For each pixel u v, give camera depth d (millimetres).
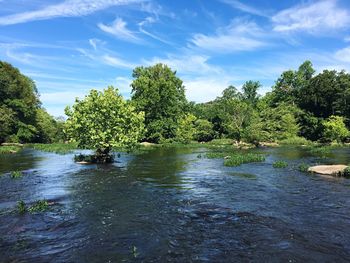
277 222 12000
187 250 9555
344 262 8695
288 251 9398
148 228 11492
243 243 10031
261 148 52156
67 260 8930
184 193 17031
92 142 29531
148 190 17812
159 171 24984
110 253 9375
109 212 13484
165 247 9781
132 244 10039
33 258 9070
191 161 32125
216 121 80438
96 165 28812
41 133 78062
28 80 80000
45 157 36938
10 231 11219
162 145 62906
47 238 10562
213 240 10312
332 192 16922
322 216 12711
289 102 87062
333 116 63969
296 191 17266
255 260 8844
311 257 9008
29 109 70250
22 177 22156
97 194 16828
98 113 29188
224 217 12711
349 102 67062
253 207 14117
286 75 98688
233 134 68750
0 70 64562
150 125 67188
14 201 15359
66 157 36781
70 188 18375
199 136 77562
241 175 22734
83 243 10125
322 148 46594
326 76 75000
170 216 12914
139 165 28781
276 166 26922
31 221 12273
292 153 40750
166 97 69125
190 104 90312
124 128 30766
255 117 69625
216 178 21578
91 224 11945
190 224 11898
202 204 14703
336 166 23812
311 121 71062
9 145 60594
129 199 15727
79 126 28703
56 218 12656
